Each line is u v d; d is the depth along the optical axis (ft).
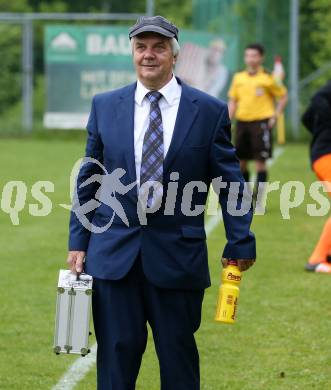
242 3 207.00
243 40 205.87
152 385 51.08
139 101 40.57
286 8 209.15
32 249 86.94
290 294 69.82
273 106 113.29
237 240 40.68
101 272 40.45
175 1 339.36
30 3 358.43
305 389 49.90
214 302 67.72
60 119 206.49
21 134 213.25
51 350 56.80
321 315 64.13
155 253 40.19
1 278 75.15
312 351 56.44
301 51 243.40
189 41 200.13
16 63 231.50
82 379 51.72
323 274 76.48
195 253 40.60
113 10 343.67
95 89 205.46
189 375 41.01
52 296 69.56
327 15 236.43
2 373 52.49
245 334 59.88
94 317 41.29
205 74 201.57
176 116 40.45
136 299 40.65
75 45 204.33
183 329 40.70
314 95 77.66
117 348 40.47
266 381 51.21
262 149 111.65
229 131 41.37
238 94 113.60
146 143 40.16
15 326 61.67
